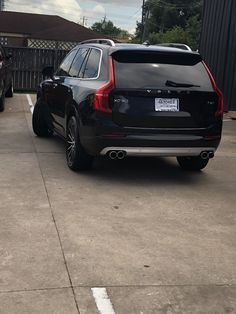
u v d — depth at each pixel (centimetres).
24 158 780
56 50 1977
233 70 1425
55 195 603
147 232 501
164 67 666
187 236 496
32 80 1984
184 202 604
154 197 617
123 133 633
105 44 713
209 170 770
